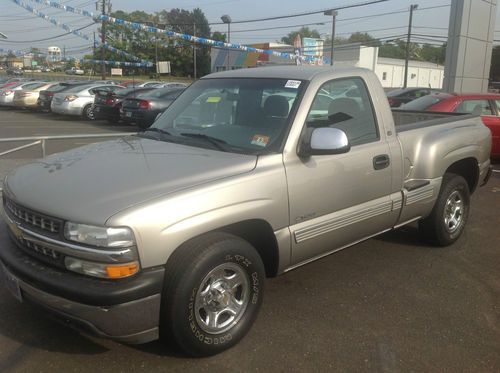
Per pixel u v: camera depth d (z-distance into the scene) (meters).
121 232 2.70
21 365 3.12
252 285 3.37
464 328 3.64
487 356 3.29
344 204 3.92
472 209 6.89
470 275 4.61
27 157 10.09
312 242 3.71
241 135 3.70
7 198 3.34
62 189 3.02
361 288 4.29
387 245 5.37
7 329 3.53
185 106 4.32
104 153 3.64
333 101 3.97
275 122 3.67
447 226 5.20
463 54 17.31
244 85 4.11
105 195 2.90
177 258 2.96
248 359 3.21
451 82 17.50
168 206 2.87
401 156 4.45
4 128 17.59
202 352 3.15
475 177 5.62
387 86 66.12
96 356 3.21
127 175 3.14
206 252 3.01
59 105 21.09
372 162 4.11
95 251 2.71
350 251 5.18
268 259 3.62
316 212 3.70
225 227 3.22
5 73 83.06
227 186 3.13
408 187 4.57
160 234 2.81
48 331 3.51
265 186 3.32
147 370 3.08
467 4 16.89
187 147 3.71
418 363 3.20
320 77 3.91
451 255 5.11
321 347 3.36
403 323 3.70
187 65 68.12
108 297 2.70
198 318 3.07
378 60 64.00
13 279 3.08
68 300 2.79
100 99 19.12
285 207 3.46
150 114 16.03
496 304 4.04
